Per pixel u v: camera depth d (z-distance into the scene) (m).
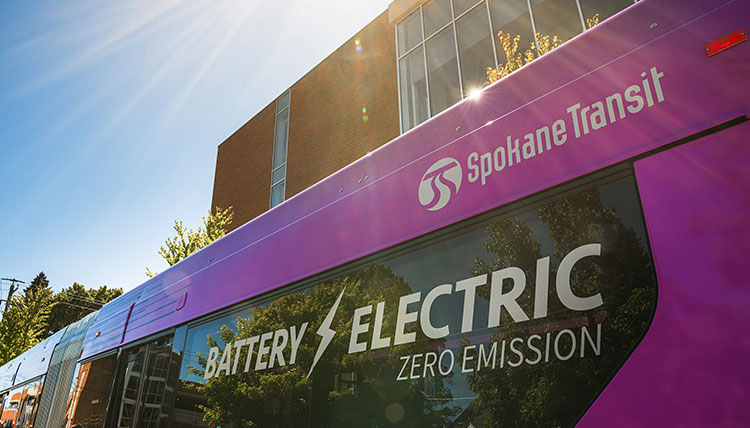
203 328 3.84
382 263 2.51
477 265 2.07
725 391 1.31
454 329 2.04
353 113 14.66
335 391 2.48
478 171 2.25
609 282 1.65
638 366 1.49
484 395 1.85
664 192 1.61
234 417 3.16
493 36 10.93
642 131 1.75
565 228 1.83
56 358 7.22
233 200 19.30
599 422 1.52
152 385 4.29
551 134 2.04
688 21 1.79
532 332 1.78
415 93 12.63
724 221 1.46
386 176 2.73
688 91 1.69
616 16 2.02
